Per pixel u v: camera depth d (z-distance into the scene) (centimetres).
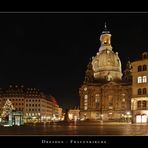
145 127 7456
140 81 10394
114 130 5734
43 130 5684
